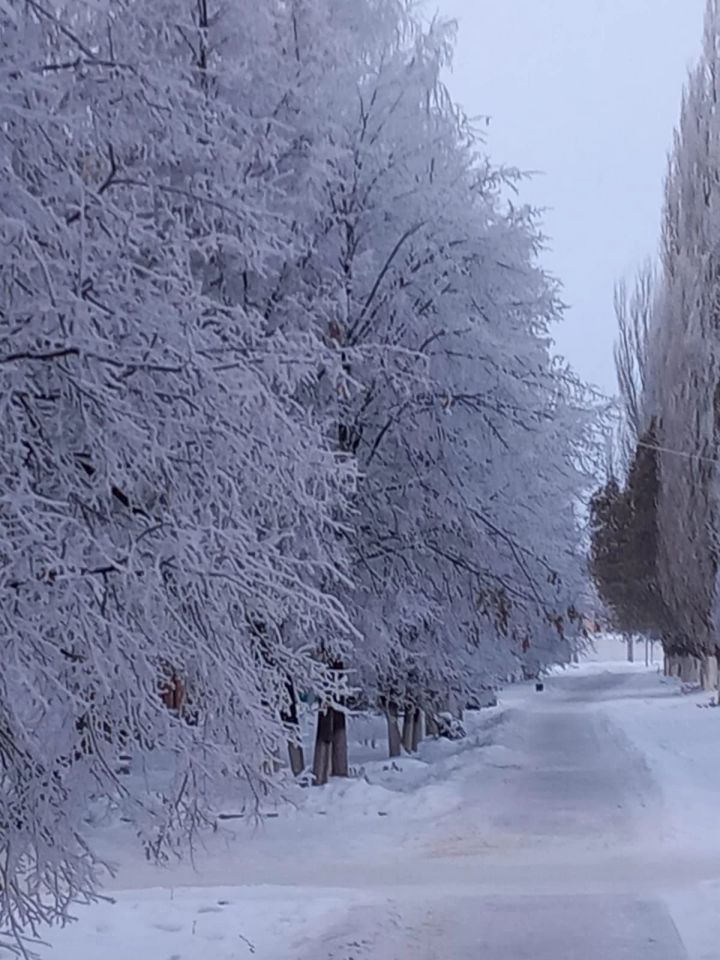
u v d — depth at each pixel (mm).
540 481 19641
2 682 6254
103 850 13781
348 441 17594
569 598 22250
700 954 9008
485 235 18141
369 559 18250
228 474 7508
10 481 6742
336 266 16984
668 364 43375
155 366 7125
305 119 14500
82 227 6789
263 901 11273
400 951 9250
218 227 8469
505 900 11273
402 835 15695
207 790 7801
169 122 7668
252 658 8180
